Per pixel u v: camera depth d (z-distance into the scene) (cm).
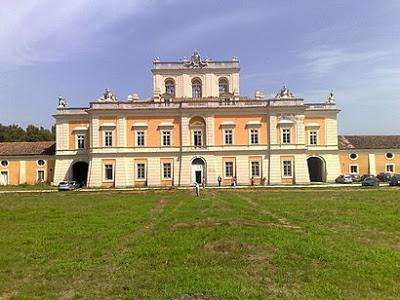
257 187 6831
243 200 4294
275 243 1791
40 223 2708
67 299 1209
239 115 8125
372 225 2397
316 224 2448
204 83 9044
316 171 8875
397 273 1395
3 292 1281
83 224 2619
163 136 8106
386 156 8838
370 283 1298
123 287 1281
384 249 1733
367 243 1881
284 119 8075
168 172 8081
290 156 8031
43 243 1972
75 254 1733
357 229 2272
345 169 8800
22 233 2278
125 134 8094
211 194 5312
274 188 6444
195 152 8038
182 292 1212
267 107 8050
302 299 1159
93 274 1430
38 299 1210
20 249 1844
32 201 4603
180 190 6312
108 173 8056
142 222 2686
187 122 8088
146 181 8044
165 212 3241
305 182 7944
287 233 2058
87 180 8050
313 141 8481
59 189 7056
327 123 8506
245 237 1920
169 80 9069
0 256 1703
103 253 1745
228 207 3519
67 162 8350
